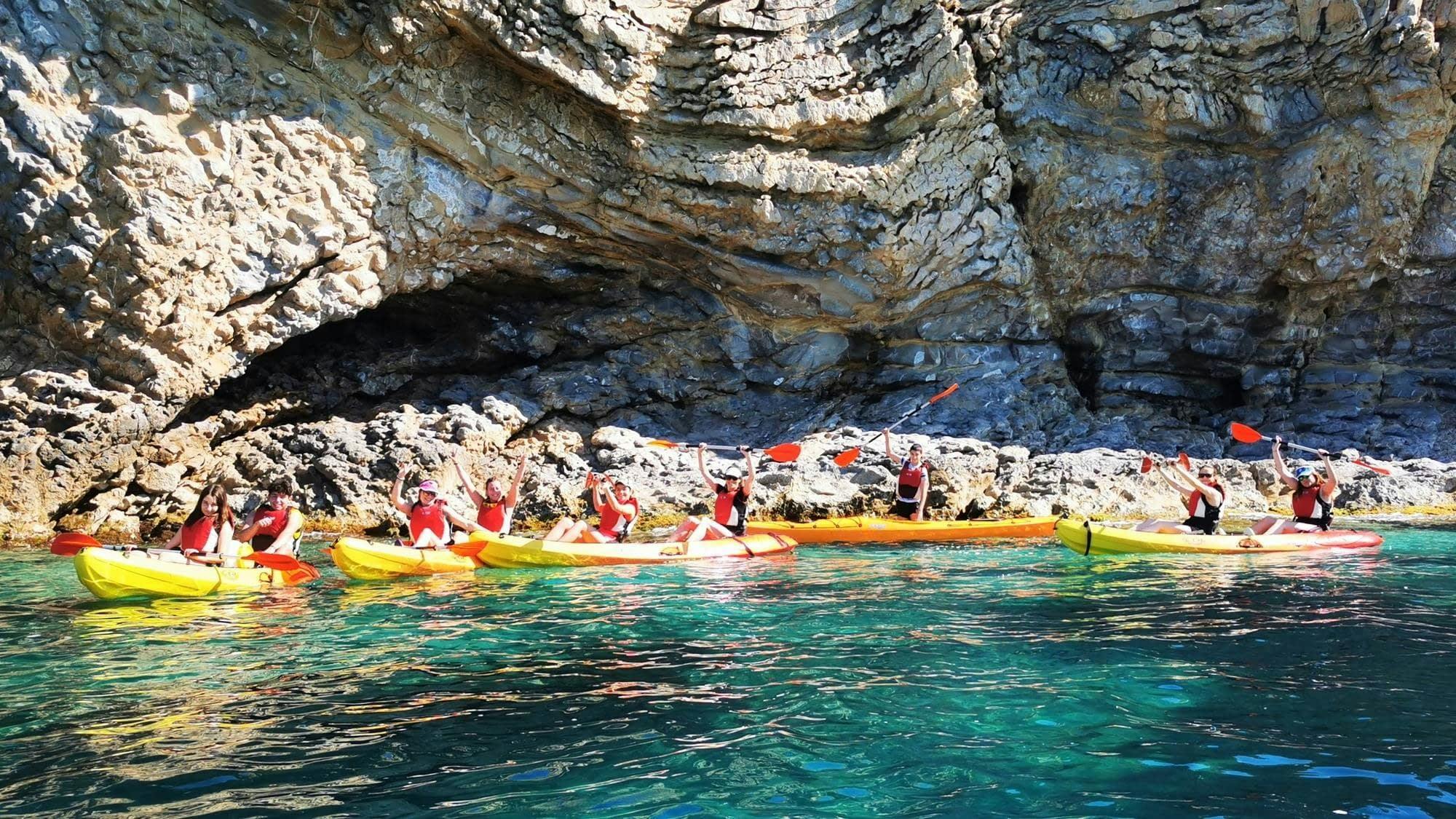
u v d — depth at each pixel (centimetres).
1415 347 1823
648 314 1759
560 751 446
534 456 1631
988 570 991
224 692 546
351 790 402
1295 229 1717
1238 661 592
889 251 1681
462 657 625
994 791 396
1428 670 568
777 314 1761
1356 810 374
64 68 1304
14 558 1138
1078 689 536
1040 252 1780
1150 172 1722
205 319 1394
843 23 1614
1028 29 1672
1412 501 1516
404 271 1573
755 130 1595
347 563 958
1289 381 1841
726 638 675
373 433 1545
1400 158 1656
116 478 1369
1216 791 393
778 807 382
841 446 1630
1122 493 1521
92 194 1320
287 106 1429
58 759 438
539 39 1460
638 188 1608
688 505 1500
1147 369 1858
